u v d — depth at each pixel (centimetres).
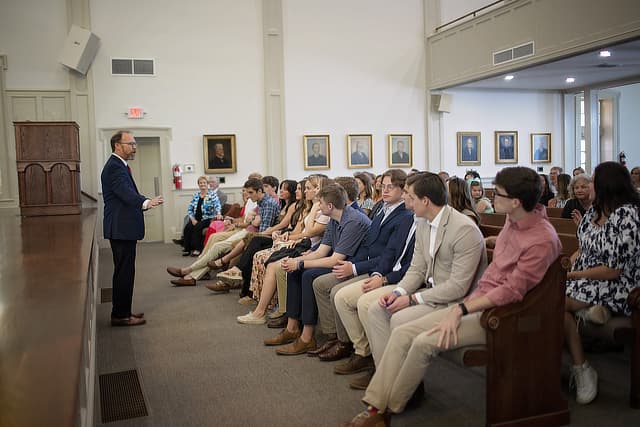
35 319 136
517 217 247
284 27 1098
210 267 613
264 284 450
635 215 274
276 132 1103
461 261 270
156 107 1034
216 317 478
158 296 567
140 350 391
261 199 591
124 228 442
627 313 280
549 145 1287
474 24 1024
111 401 300
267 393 305
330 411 279
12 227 426
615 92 1359
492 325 238
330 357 354
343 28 1133
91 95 991
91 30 990
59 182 594
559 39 841
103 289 618
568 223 443
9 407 83
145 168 1081
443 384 314
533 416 248
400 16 1165
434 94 1186
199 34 1053
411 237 321
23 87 955
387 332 290
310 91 1118
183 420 274
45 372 99
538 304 245
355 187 407
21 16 950
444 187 282
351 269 349
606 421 257
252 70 1085
